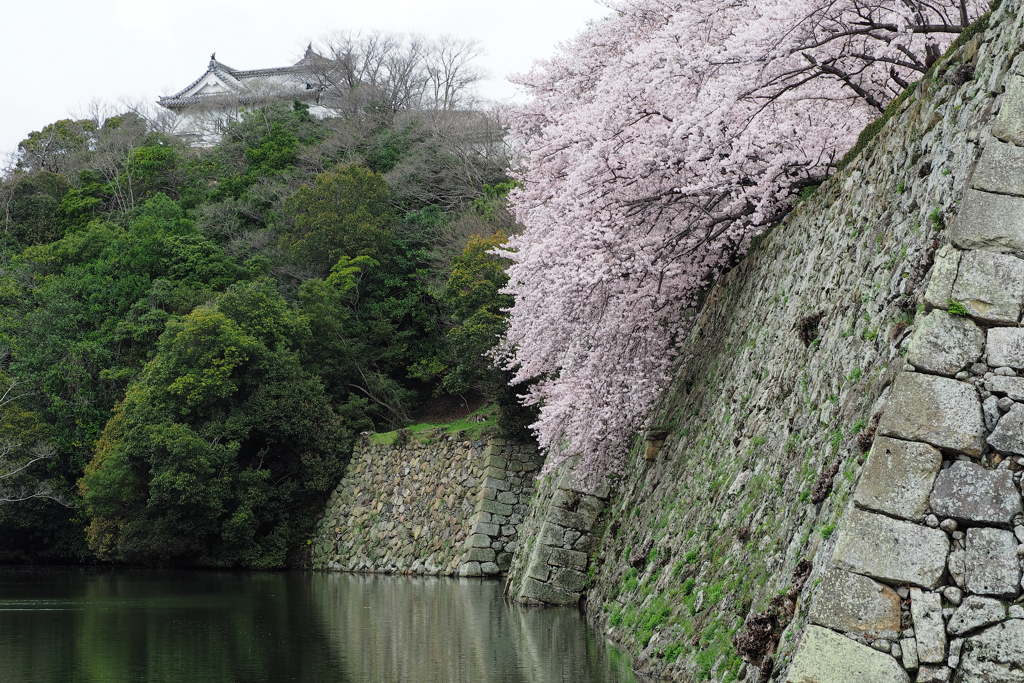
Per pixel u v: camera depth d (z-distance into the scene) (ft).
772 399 30.12
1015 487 17.92
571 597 57.72
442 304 126.41
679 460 40.34
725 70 37.55
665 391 49.83
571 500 58.80
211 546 109.81
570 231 44.27
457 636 44.70
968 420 18.37
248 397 112.88
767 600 22.57
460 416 125.39
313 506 114.01
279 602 65.98
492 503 89.40
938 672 17.37
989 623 17.40
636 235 43.14
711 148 37.96
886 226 24.85
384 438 110.42
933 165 22.91
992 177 19.39
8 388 120.88
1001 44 20.89
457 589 76.07
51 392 125.18
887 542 18.01
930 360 18.78
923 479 18.22
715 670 24.27
